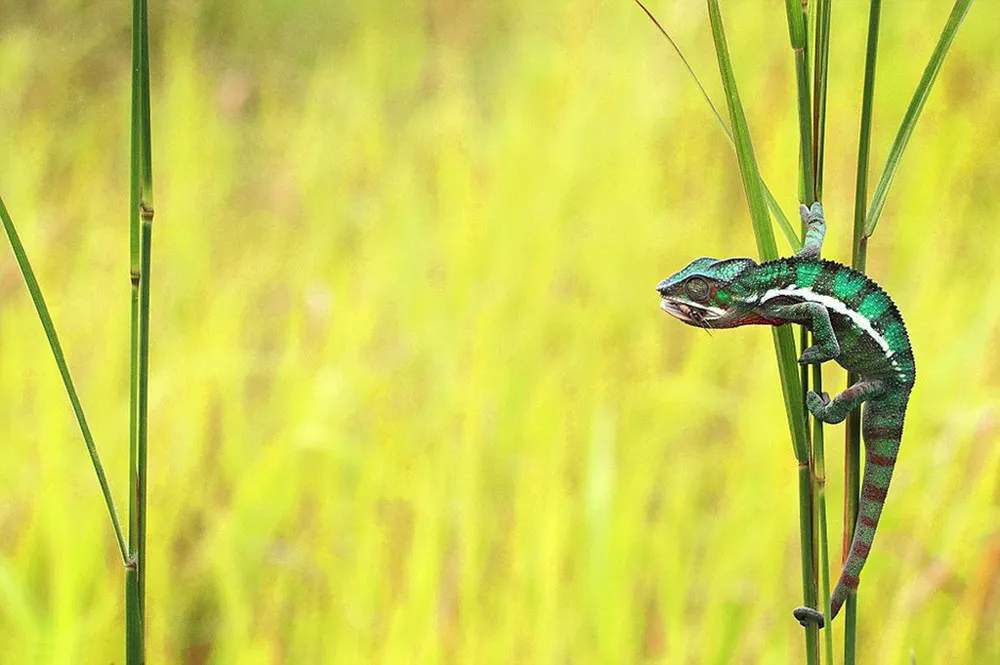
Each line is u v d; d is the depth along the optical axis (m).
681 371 10.45
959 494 8.72
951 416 8.90
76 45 16.59
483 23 17.86
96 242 12.19
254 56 17.83
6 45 15.66
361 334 10.59
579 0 15.93
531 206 12.21
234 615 7.77
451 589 8.05
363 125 14.44
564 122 13.50
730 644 7.99
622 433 9.51
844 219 11.83
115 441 9.31
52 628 7.62
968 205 12.93
